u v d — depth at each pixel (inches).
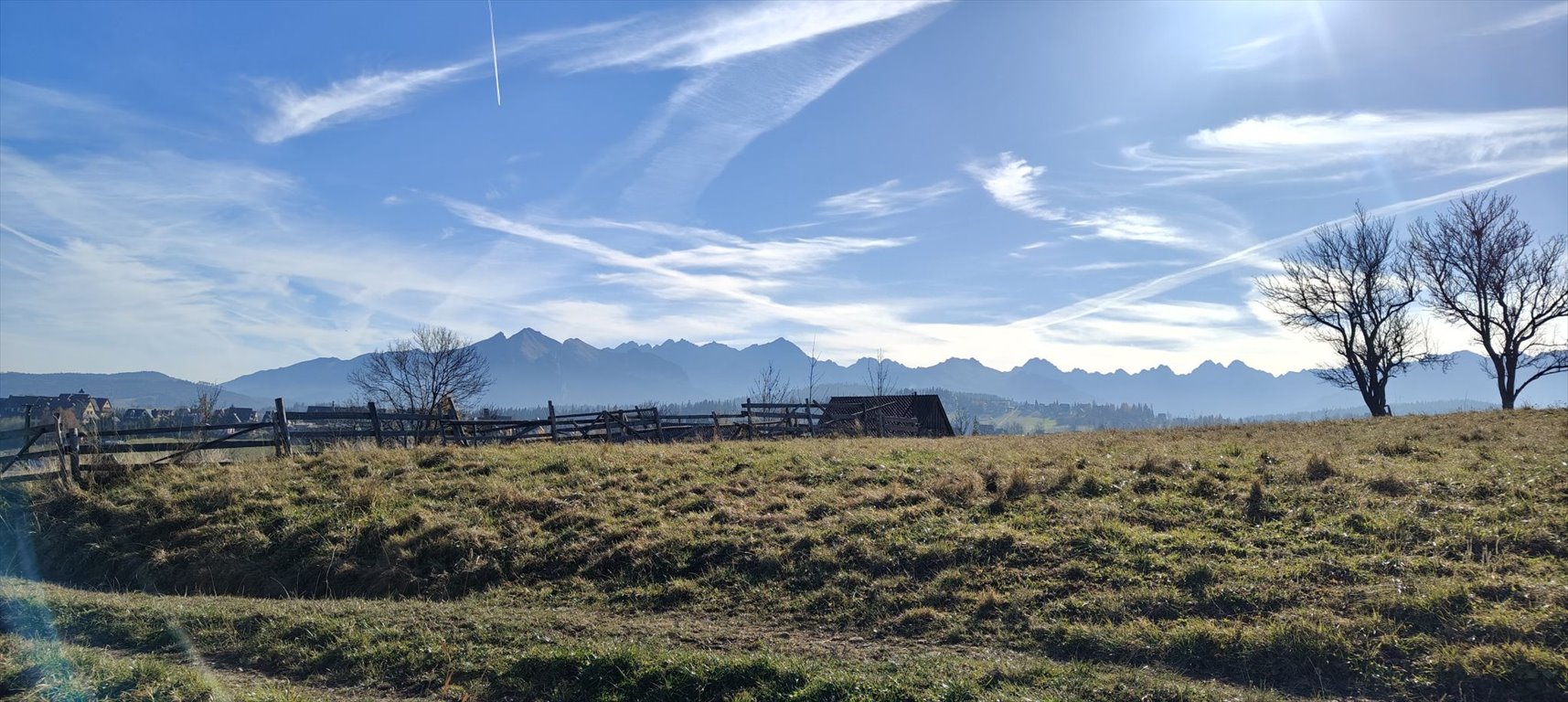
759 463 737.6
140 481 746.2
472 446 914.1
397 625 408.2
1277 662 330.6
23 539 657.6
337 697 337.7
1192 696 304.8
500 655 366.0
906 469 690.8
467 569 547.2
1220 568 412.8
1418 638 329.1
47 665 349.1
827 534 529.7
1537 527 418.6
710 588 483.8
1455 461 581.0
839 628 414.3
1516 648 307.4
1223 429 1048.2
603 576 522.6
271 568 587.2
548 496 656.4
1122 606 389.4
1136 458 661.3
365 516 640.4
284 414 861.8
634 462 765.3
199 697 323.0
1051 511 530.0
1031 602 408.8
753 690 324.2
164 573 593.0
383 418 943.0
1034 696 308.3
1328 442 753.0
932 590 433.7
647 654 355.3
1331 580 389.4
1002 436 1065.5
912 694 311.4
